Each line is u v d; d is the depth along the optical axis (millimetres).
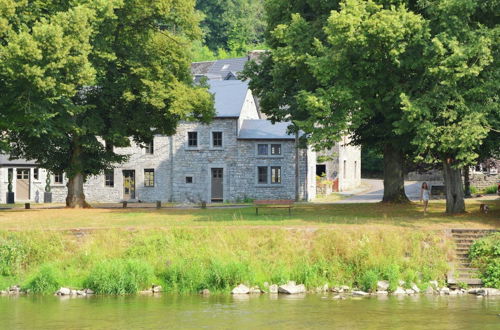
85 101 67750
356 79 53656
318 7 61344
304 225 49562
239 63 138750
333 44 51281
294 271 44781
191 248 46781
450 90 50719
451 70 49469
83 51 57594
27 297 41531
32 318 35344
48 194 96688
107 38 64750
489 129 51344
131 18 65938
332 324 33688
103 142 96938
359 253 44969
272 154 93125
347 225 49375
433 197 88750
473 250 45562
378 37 50000
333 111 53781
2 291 43406
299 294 42125
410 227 48625
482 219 53875
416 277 43781
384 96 55312
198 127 94625
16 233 47656
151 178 97062
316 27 59062
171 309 37469
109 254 46625
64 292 42594
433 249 45750
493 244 45375
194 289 43219
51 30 54844
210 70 139875
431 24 52469
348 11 50938
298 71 58812
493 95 52312
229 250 46438
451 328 32812
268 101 69250
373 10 51469
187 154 95188
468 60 50812
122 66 68000
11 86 57312
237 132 93438
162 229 48688
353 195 100125
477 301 39500
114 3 61844
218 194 94375
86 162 71500
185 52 70312
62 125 63375
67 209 68812
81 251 46938
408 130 52656
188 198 87938
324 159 105438
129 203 93375
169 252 46531
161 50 69125
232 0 179750
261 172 93250
